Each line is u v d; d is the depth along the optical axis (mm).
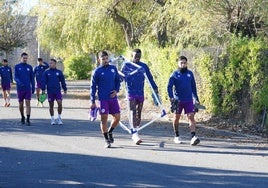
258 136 14336
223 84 17062
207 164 10398
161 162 10570
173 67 20516
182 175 9367
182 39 19672
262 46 15672
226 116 17094
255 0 17531
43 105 24078
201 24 18547
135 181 8867
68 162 10508
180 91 12812
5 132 14914
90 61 60656
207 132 15133
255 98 15516
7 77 23469
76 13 26469
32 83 16734
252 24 18484
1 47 46188
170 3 20562
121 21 26656
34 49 61344
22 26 46250
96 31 27000
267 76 15305
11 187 8406
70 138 13789
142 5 25547
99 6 25734
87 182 8773
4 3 45375
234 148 12383
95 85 12391
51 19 29391
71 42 30844
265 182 8867
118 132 14977
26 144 12727
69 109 22422
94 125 16641
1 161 10578
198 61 18438
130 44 26734
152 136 14242
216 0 18219
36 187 8414
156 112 20438
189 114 12852
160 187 8461
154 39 24250
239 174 9492
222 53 17234
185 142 13250
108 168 9938
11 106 23656
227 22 18484
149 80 13734
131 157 11102
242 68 16203
